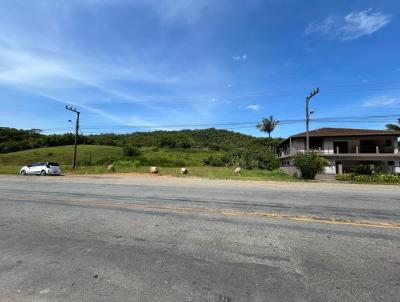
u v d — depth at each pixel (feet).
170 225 19.60
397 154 125.90
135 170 107.65
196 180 68.64
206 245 15.39
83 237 17.01
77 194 36.37
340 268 12.30
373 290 10.35
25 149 286.87
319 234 17.33
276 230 18.26
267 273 11.84
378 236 16.90
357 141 136.46
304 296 9.93
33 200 31.35
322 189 45.21
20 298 10.03
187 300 9.72
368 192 40.98
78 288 10.66
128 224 19.95
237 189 43.57
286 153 155.74
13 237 17.19
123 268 12.43
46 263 13.08
